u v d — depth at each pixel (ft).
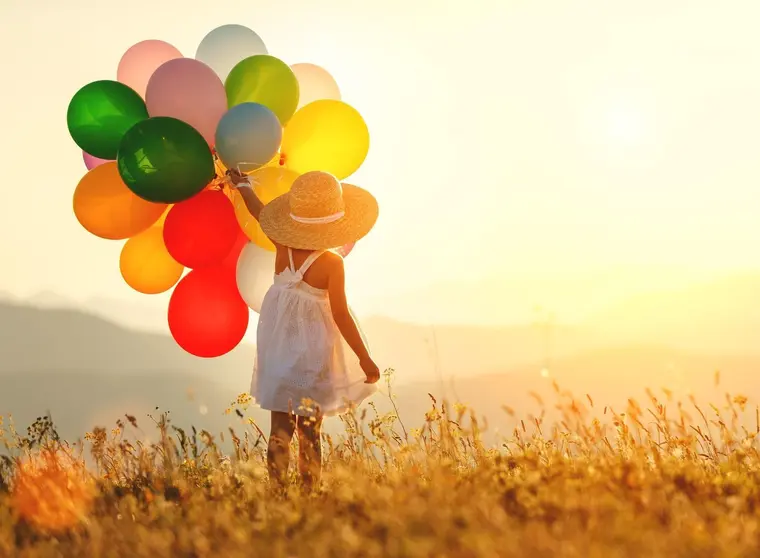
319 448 15.44
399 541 10.34
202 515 12.39
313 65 20.48
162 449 16.26
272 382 15.44
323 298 15.75
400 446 15.29
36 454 16.69
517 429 15.79
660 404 15.69
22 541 12.32
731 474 14.51
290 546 10.89
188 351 18.60
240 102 17.93
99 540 11.51
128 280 19.61
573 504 11.30
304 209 15.70
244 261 17.66
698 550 9.88
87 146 18.07
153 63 19.48
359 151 18.72
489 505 11.52
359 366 15.88
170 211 17.79
